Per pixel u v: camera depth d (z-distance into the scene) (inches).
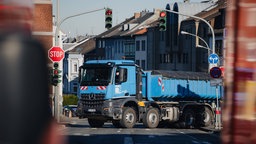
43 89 121.1
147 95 2204.7
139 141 1518.2
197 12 5575.8
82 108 2103.8
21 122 117.0
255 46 214.7
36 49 120.6
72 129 2080.5
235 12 218.7
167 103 2262.6
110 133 1840.6
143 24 7234.3
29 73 118.7
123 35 7081.7
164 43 5944.9
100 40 7839.6
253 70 213.9
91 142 1444.4
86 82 2097.7
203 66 5118.1
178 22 5561.0
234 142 215.5
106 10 2290.8
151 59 6210.6
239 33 216.8
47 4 410.9
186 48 5438.0
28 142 117.6
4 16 141.8
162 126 2378.2
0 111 115.9
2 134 115.7
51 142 122.9
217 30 4874.5
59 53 2145.7
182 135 1809.8
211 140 1589.6
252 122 211.3
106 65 2059.5
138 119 2155.5
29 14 146.1
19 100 117.0
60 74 2164.1
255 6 215.9
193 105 2340.1
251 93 214.2
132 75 2110.0
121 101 2080.5
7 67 116.7
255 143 212.5
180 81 2311.8
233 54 217.2
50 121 123.0
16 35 121.5
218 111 2064.5
